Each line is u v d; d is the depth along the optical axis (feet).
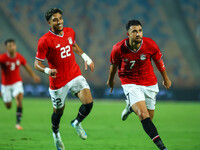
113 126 110.63
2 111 160.76
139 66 57.06
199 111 174.09
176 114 157.79
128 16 319.27
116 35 316.40
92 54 312.71
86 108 58.34
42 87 281.95
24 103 214.07
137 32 52.85
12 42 108.78
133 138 83.51
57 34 57.47
